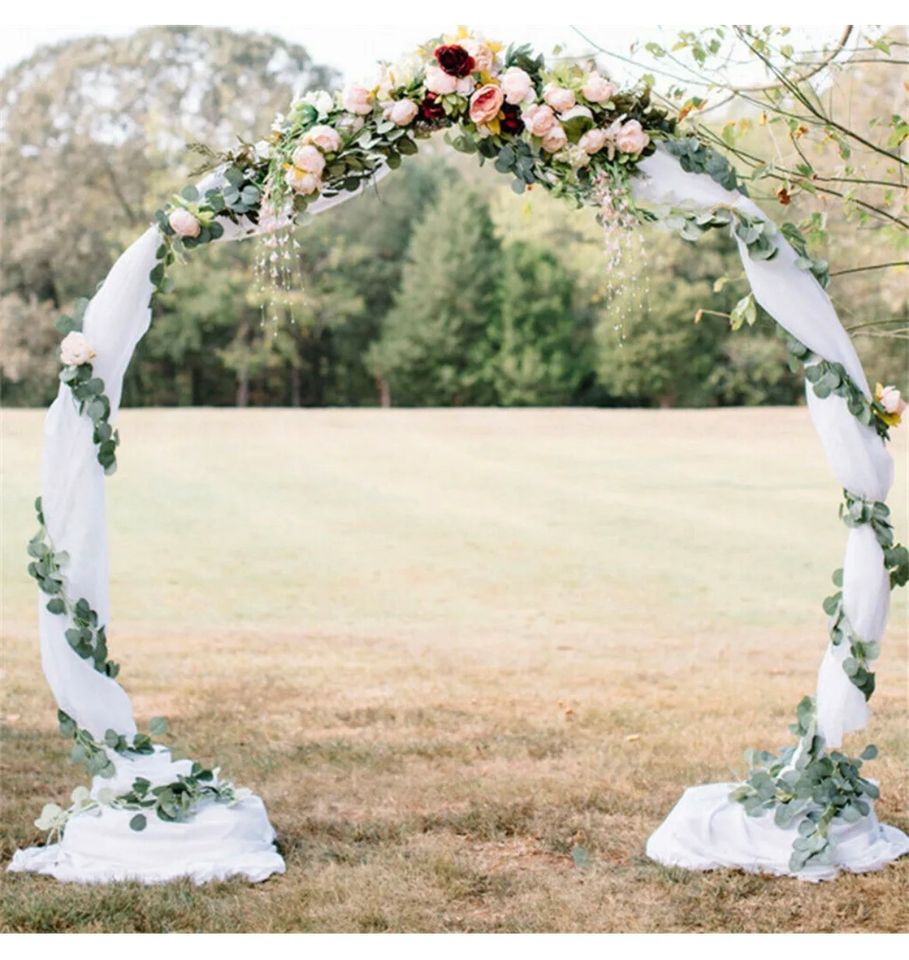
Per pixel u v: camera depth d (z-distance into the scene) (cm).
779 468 1706
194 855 408
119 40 2428
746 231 383
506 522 1404
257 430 2000
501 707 687
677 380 2258
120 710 415
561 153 391
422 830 464
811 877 397
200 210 401
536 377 2339
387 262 2478
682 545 1284
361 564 1216
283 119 402
